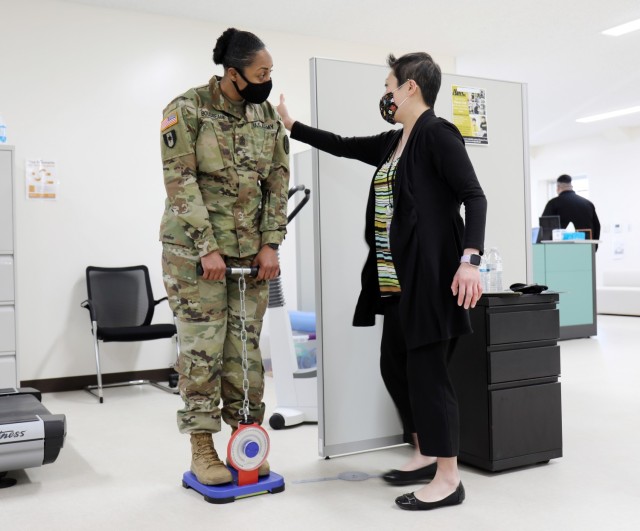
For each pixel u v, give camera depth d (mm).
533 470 2623
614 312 9641
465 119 3156
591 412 3650
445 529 2018
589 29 6344
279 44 6070
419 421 2205
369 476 2592
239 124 2371
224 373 2484
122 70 5344
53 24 5121
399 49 6703
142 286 5188
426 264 2152
